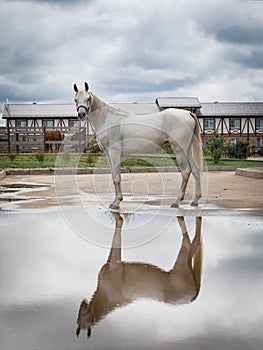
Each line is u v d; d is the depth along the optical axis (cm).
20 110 3334
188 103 3394
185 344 192
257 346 190
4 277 285
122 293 256
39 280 279
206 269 302
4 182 1011
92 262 322
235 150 2109
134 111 3369
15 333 203
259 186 854
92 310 229
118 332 204
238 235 406
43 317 221
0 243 379
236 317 220
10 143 2066
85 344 192
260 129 3378
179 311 228
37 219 495
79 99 570
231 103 3531
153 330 205
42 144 2066
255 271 295
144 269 304
